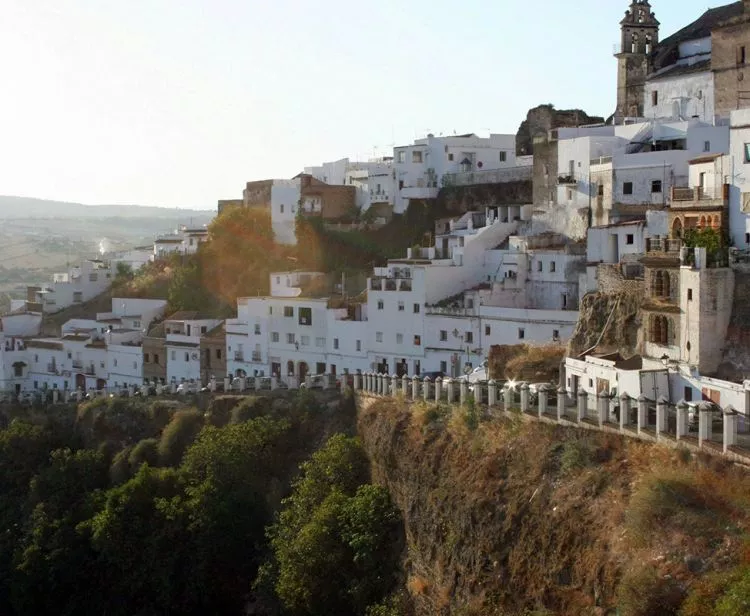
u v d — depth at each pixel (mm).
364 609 75000
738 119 79938
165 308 159500
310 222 156500
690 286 72812
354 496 83250
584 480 61969
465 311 112062
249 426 95750
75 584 93250
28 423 114562
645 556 54156
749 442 56500
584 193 113500
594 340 86688
